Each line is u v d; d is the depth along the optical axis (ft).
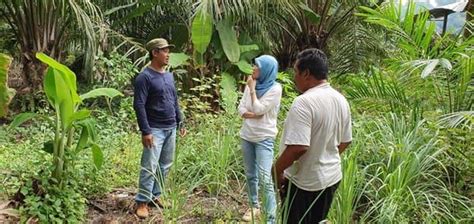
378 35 30.25
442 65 14.66
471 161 14.64
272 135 12.09
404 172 13.24
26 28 24.44
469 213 13.04
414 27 16.62
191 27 24.02
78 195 12.53
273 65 11.84
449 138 14.82
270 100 11.87
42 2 23.00
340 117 8.98
